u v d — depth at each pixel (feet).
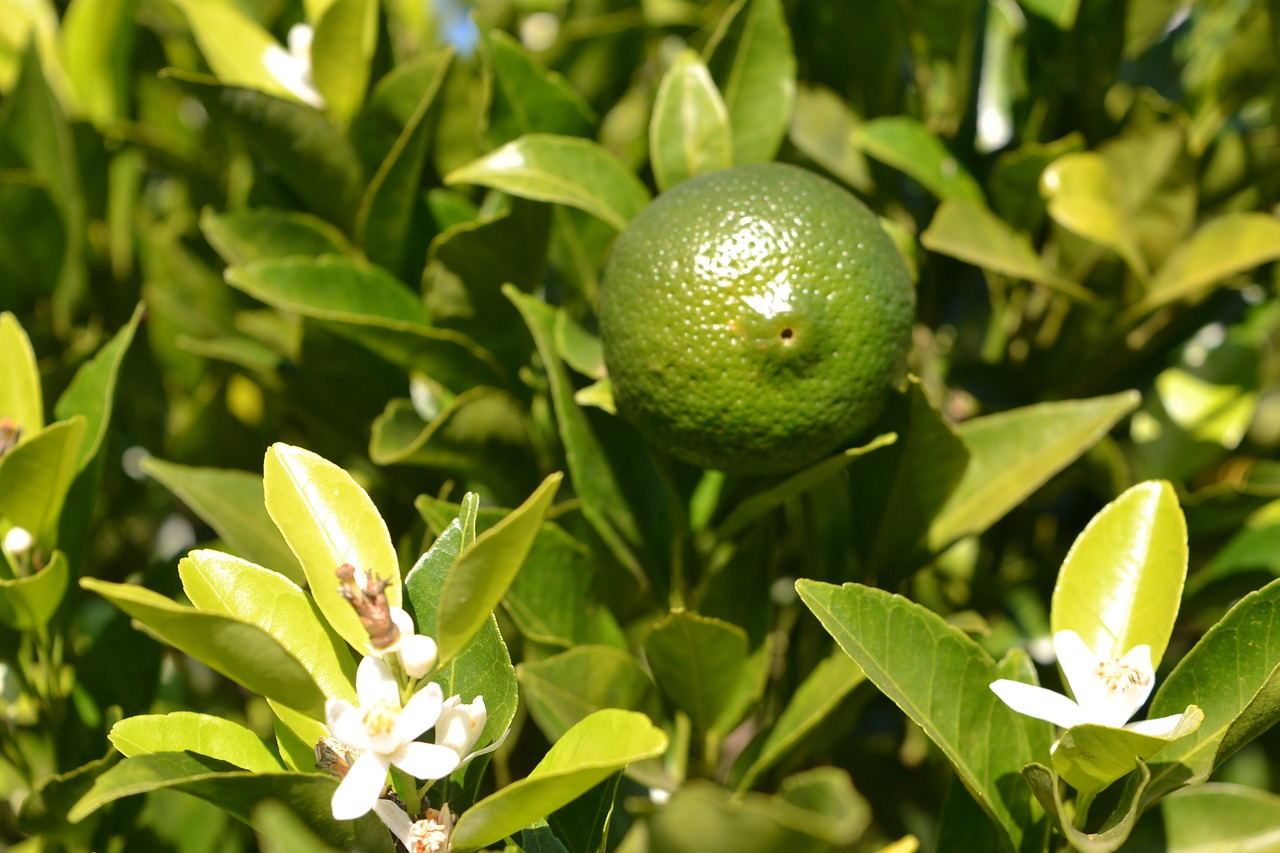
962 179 1.82
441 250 1.68
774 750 1.54
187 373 1.95
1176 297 1.73
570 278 1.74
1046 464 1.61
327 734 1.40
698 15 2.00
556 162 1.65
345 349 1.78
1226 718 1.43
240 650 1.30
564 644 1.59
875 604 1.44
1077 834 1.38
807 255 1.48
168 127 2.07
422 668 1.31
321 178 1.79
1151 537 1.49
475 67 1.84
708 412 1.50
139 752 1.40
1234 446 1.81
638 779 1.60
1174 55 1.93
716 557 1.68
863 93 1.87
